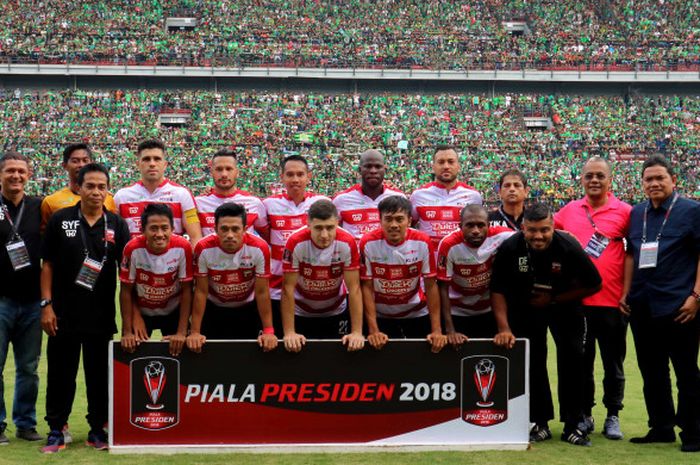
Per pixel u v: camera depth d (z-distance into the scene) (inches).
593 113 1733.5
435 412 241.8
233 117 1669.5
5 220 251.1
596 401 331.9
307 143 1605.6
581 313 255.0
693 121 1710.1
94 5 1856.5
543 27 1899.6
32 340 254.4
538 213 237.9
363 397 240.2
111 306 249.3
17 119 1606.8
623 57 1792.6
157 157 284.5
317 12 1892.2
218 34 1806.1
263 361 238.4
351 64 1729.8
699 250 247.1
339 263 246.7
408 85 1771.7
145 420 235.9
